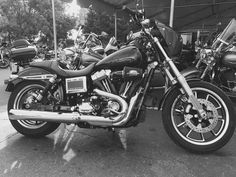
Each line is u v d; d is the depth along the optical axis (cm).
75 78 262
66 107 266
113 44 425
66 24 1842
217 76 383
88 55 333
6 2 1550
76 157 248
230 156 246
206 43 461
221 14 1118
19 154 253
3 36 1625
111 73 250
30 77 281
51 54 646
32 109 277
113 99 247
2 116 371
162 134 305
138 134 305
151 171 221
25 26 1622
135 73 240
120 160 241
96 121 247
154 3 901
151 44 248
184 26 1350
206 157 245
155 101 262
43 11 1698
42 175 216
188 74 259
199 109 239
